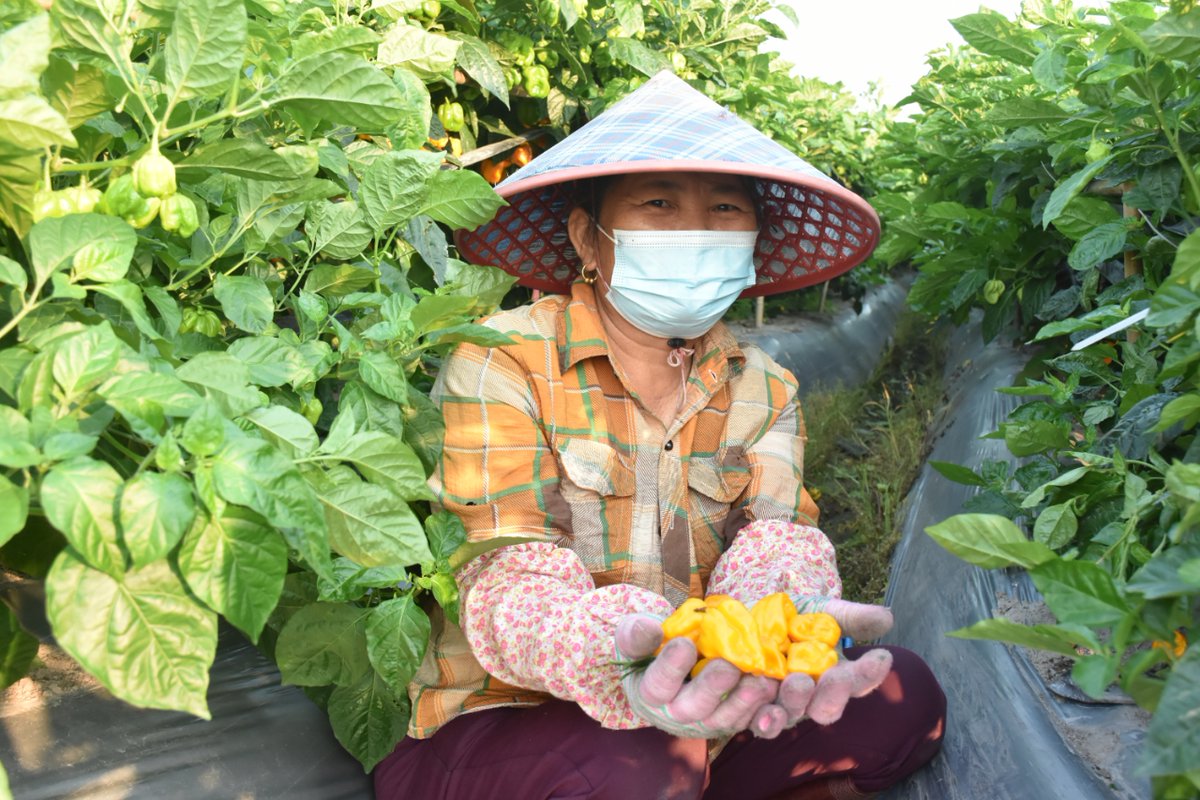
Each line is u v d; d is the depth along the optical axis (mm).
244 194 1615
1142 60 1872
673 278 2002
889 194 4418
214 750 1770
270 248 1747
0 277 1212
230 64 1341
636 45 3527
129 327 1476
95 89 1354
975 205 4801
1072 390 2596
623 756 1753
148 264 1575
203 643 1175
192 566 1169
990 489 2670
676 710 1423
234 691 1906
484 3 3277
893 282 10477
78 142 1483
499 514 1890
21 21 1291
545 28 3490
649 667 1433
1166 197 2104
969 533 1263
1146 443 2045
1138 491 1786
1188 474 1154
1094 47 1909
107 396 1174
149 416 1174
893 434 4738
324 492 1421
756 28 4277
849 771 2049
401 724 1891
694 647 1366
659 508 2033
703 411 2115
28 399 1173
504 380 1942
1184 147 2066
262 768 1812
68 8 1268
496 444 1910
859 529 4234
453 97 3258
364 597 1938
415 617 1715
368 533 1433
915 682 2025
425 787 1931
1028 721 2020
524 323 2035
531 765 1807
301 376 1558
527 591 1769
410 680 1831
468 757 1893
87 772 1613
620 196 2020
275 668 2004
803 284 2422
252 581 1194
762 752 2064
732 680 1379
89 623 1127
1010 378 4059
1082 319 2250
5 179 1247
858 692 1406
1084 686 1139
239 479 1168
